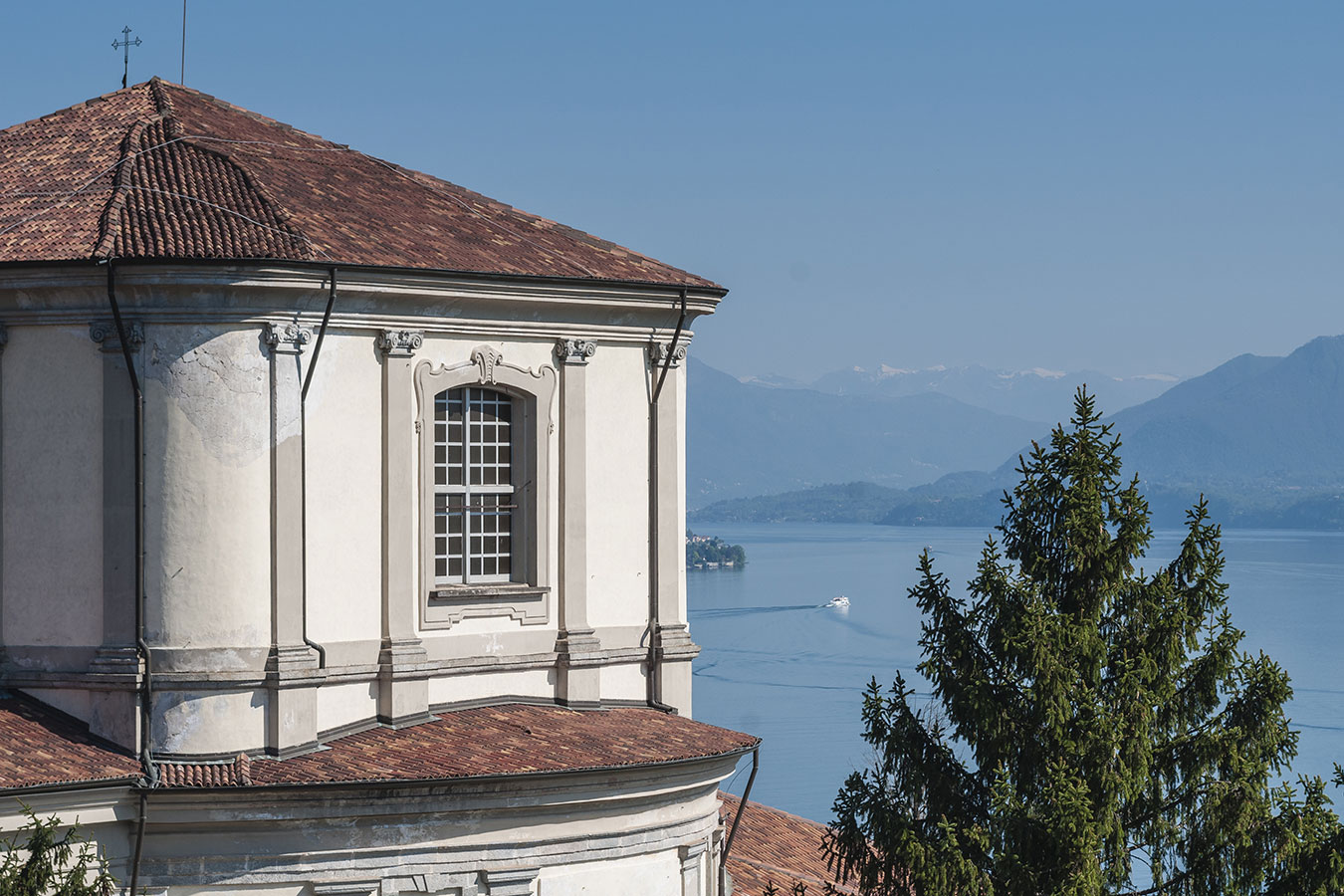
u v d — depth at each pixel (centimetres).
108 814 3284
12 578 3553
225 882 3359
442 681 3834
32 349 3531
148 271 3400
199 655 3438
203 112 4309
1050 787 3062
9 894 2830
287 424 3519
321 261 3512
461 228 4072
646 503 4197
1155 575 3275
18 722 3416
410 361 3759
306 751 3519
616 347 4134
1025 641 3138
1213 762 3167
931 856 3075
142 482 3453
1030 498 3316
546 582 4019
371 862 3438
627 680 4156
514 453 4019
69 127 4128
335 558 3631
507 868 3553
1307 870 3052
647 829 3762
